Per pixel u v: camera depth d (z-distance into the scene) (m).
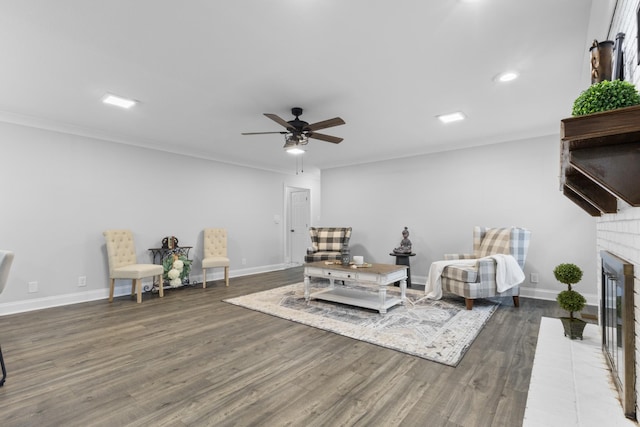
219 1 1.81
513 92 3.11
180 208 5.37
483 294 3.65
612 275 1.76
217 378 2.12
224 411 1.75
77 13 1.90
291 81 2.85
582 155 1.30
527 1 1.82
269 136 4.60
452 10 1.90
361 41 2.23
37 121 3.84
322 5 1.85
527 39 2.21
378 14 1.94
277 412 1.74
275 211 7.06
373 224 6.16
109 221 4.51
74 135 4.20
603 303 2.15
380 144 5.09
